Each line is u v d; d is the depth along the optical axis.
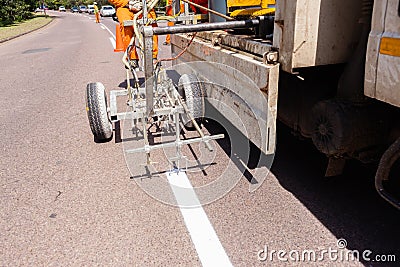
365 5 2.91
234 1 5.20
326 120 3.22
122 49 6.46
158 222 3.44
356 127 3.09
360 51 3.04
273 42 3.36
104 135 5.25
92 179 4.31
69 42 21.05
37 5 53.38
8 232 3.38
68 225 3.45
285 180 4.09
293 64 3.13
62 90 8.87
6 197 3.98
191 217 3.50
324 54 3.16
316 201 3.68
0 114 7.08
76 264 2.94
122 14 6.13
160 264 2.91
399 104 2.48
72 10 88.69
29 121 6.57
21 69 12.44
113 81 9.41
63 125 6.25
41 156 5.02
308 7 3.00
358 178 4.06
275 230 3.27
